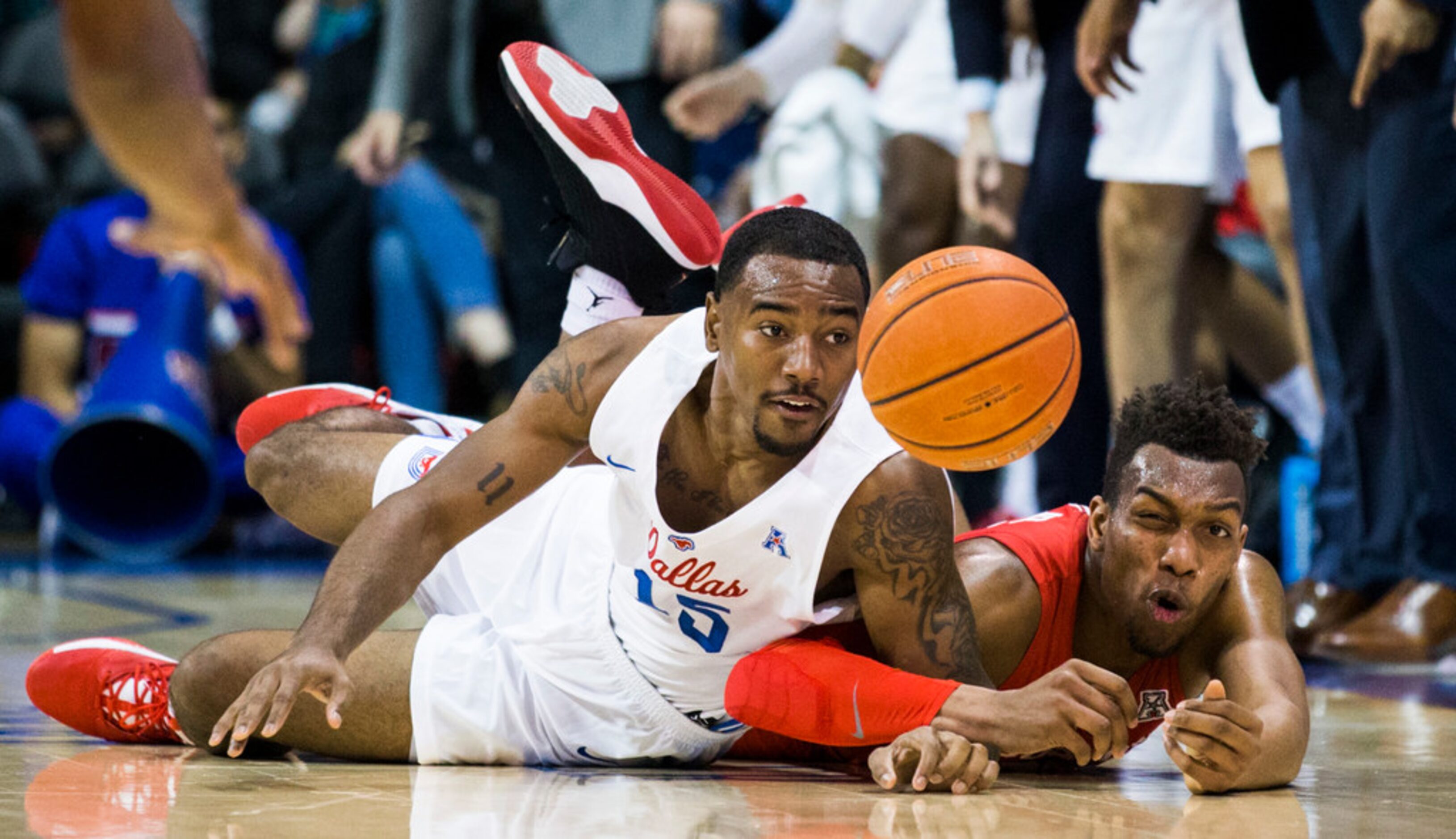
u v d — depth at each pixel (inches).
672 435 290.5
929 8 739.4
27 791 274.7
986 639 308.8
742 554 289.7
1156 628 301.4
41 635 556.1
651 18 690.2
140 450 977.5
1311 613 544.1
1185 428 296.4
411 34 732.0
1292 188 542.3
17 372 1139.9
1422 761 332.5
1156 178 602.9
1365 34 480.4
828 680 291.9
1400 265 490.0
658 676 312.8
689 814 258.5
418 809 259.4
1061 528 319.9
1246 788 289.0
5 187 1147.3
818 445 285.3
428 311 1019.9
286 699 266.7
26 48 1207.6
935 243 749.9
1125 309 618.5
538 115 402.6
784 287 264.4
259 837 233.0
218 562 1032.8
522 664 320.5
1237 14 587.5
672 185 410.6
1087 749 279.1
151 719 332.5
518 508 341.1
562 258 438.0
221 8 1227.2
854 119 777.6
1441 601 511.5
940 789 287.0
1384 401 531.8
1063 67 631.2
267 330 452.1
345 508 361.4
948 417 265.9
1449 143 478.9
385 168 751.1
